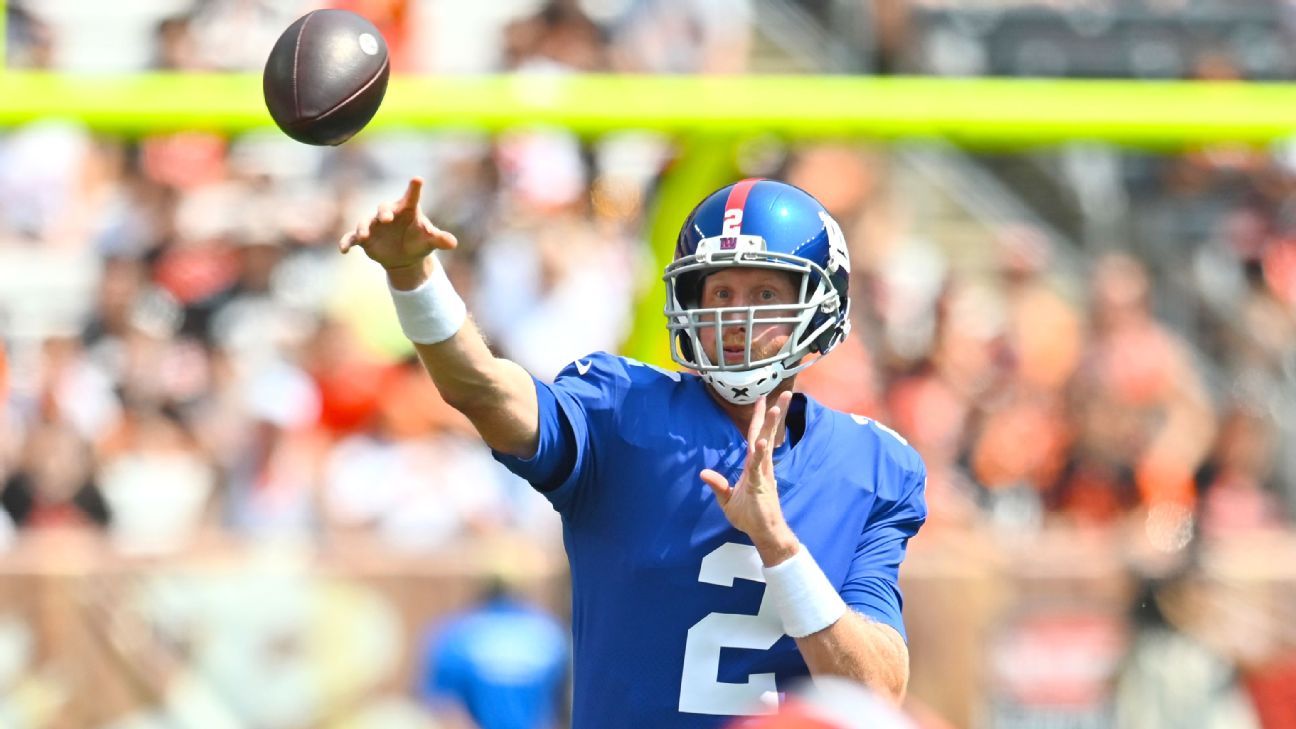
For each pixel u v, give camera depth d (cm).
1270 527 2239
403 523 1964
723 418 969
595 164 2491
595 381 976
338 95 888
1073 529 2061
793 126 1712
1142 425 2281
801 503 956
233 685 1739
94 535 1838
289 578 1752
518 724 1728
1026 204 2989
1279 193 2828
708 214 969
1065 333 2538
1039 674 1794
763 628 941
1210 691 1806
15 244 2652
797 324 952
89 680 1730
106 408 2202
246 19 2541
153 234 2475
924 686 1783
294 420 2036
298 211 2545
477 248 2369
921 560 1798
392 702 1742
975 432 2241
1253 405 2473
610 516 951
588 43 2489
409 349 2103
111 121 1662
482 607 1750
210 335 2366
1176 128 1761
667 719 937
